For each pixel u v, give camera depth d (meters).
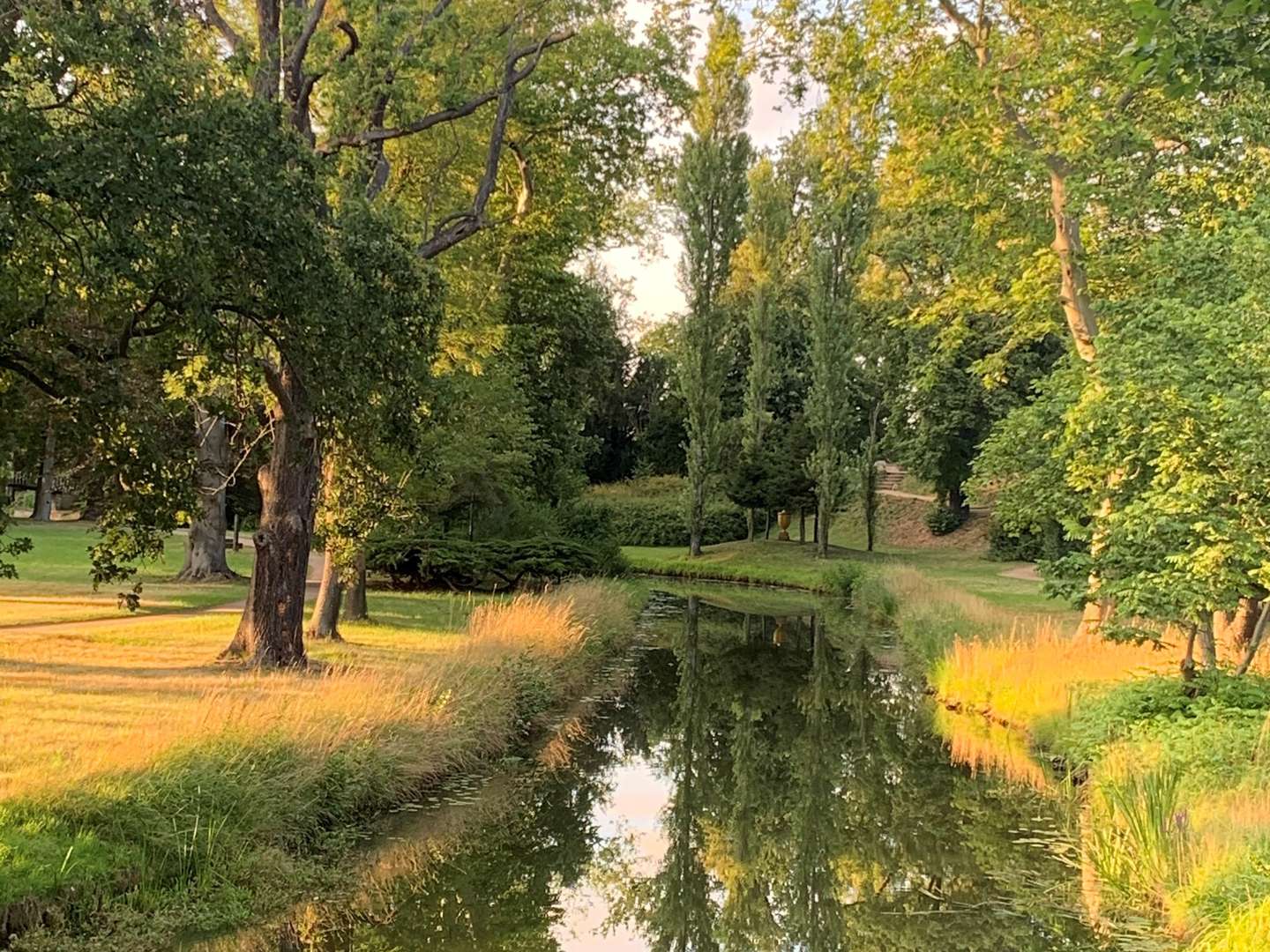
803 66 17.27
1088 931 7.34
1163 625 13.36
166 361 8.36
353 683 10.87
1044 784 11.70
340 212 9.63
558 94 16.64
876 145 18.19
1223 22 6.38
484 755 11.55
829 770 13.20
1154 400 9.95
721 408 47.00
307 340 8.08
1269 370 9.27
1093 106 15.16
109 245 6.15
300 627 13.02
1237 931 5.80
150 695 10.32
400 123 13.83
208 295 6.69
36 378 6.70
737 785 12.63
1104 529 11.11
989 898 8.37
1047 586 11.92
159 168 6.38
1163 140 15.70
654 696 17.94
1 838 6.38
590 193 18.58
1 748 7.89
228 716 8.79
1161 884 7.71
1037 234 18.20
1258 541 9.34
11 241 5.92
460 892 8.24
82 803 6.95
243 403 11.92
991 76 16.20
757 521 50.22
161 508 7.51
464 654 13.27
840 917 8.33
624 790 12.12
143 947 6.29
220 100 7.14
